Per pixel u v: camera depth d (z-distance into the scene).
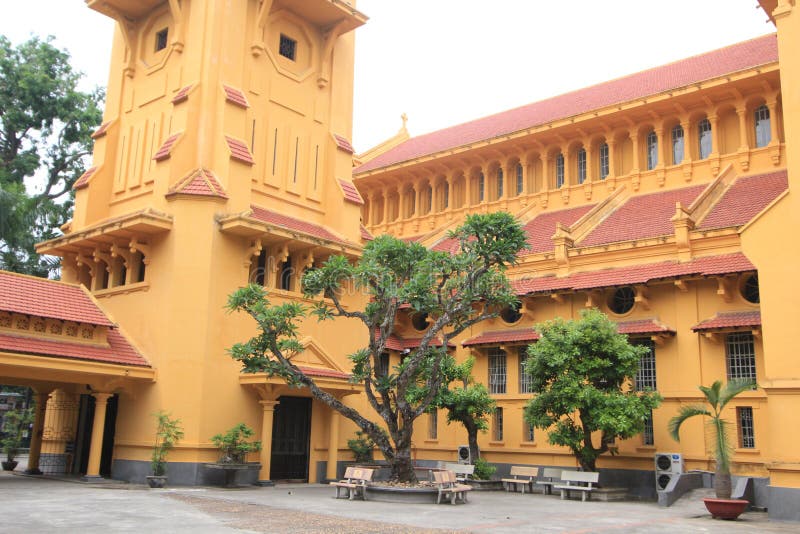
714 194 28.05
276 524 13.86
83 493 18.97
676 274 24.22
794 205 19.41
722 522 16.83
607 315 26.55
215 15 26.22
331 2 28.45
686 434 23.86
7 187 39.41
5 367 20.02
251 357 19.17
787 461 17.88
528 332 28.03
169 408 22.39
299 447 25.55
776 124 28.64
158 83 27.42
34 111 45.06
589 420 22.31
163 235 24.08
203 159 25.08
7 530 12.15
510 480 24.36
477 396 24.88
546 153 34.56
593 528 14.73
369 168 41.59
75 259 27.64
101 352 22.23
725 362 23.53
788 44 20.45
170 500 17.75
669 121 31.50
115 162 28.30
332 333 27.12
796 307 18.81
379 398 28.92
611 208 31.16
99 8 28.36
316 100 29.59
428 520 15.08
